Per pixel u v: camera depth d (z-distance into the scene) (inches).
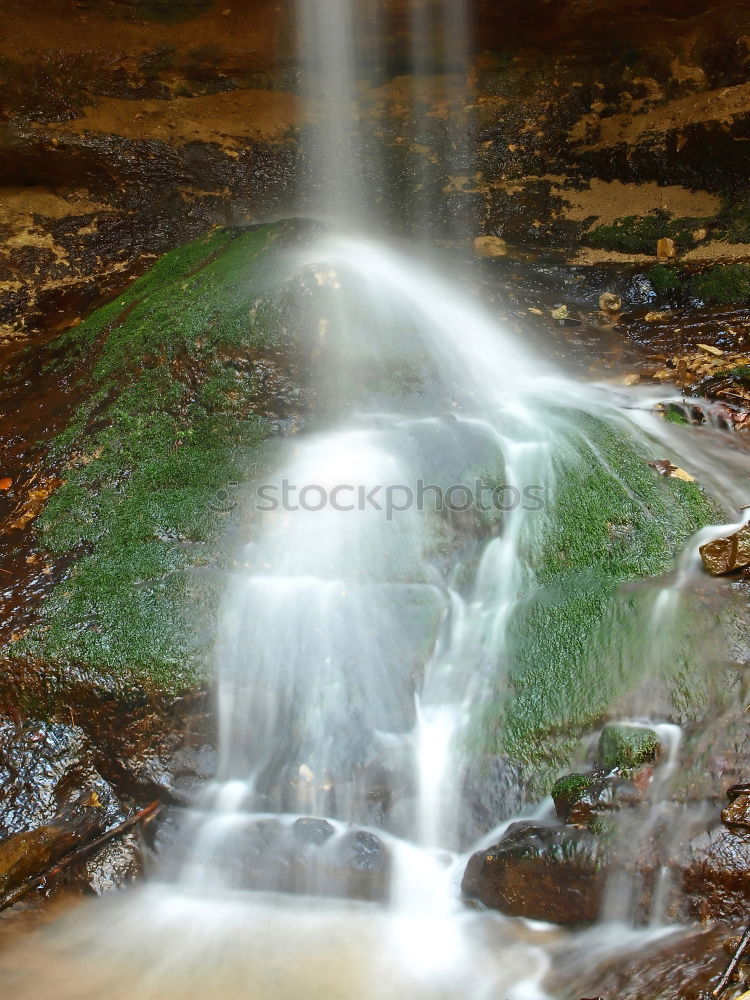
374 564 175.5
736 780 133.3
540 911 132.6
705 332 246.8
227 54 288.2
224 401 206.1
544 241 292.2
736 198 275.9
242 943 137.6
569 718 149.4
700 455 196.4
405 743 154.9
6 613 176.2
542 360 235.0
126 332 231.9
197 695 162.6
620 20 277.0
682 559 168.4
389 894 141.5
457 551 178.9
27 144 273.9
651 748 136.9
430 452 191.9
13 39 269.6
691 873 124.3
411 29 284.7
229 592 172.9
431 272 251.9
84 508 196.9
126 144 284.4
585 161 296.5
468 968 129.0
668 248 275.0
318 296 207.9
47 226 282.5
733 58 275.6
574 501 179.3
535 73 297.9
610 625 158.2
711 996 108.7
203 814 155.7
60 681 165.0
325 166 301.1
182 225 290.2
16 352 253.4
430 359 211.8
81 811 157.2
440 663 164.6
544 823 138.2
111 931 141.3
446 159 303.4
